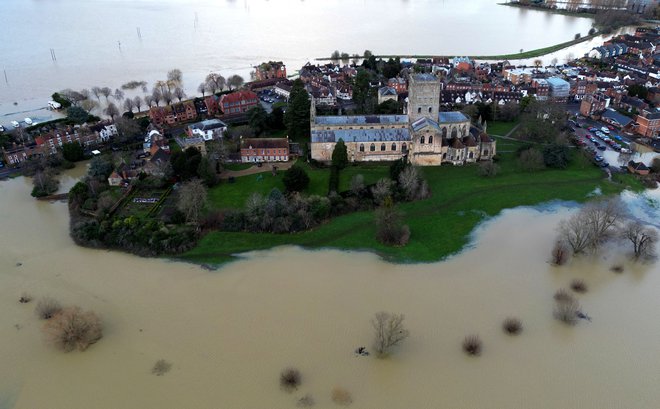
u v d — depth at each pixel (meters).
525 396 99.62
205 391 101.50
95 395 101.19
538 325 118.00
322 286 132.88
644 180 191.75
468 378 103.94
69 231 162.50
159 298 129.25
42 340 115.62
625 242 151.00
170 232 153.25
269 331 116.75
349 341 113.38
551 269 139.25
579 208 171.50
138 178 187.75
